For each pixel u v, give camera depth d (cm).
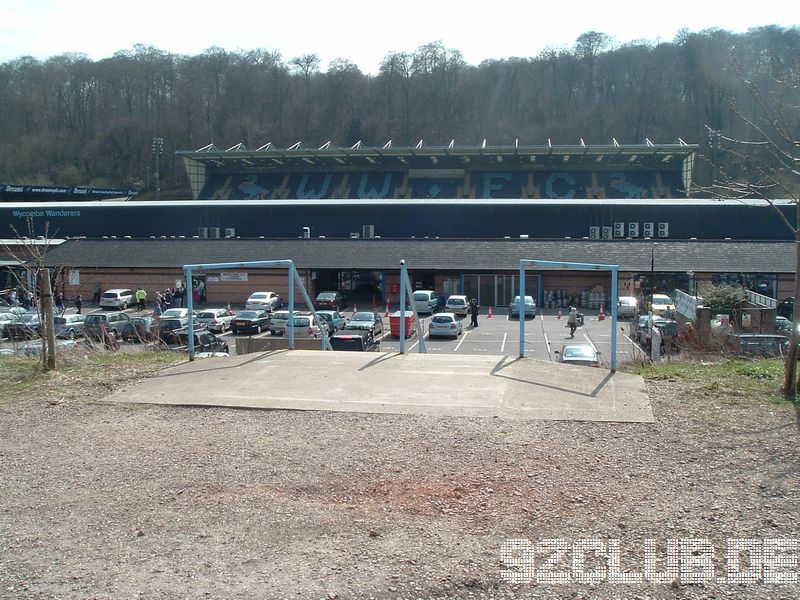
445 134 11906
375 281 4850
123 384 1077
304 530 577
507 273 4688
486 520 591
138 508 624
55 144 11400
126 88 11988
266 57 12912
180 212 5794
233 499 638
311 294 4781
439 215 5519
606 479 672
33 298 1697
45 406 963
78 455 764
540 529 575
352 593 482
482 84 12250
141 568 520
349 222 5600
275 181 7894
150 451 771
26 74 11562
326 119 12438
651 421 842
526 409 898
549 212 5409
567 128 11050
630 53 11031
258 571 513
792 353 940
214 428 847
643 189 7206
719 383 1006
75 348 1650
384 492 648
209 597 479
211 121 12144
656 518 592
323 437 802
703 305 2452
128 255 4966
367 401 943
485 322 3931
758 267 4306
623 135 10644
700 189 1484
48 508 628
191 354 1273
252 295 4334
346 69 12619
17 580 506
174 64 12438
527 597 484
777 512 598
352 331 2631
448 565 520
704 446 753
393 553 537
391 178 7744
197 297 4866
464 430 819
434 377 1063
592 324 3797
